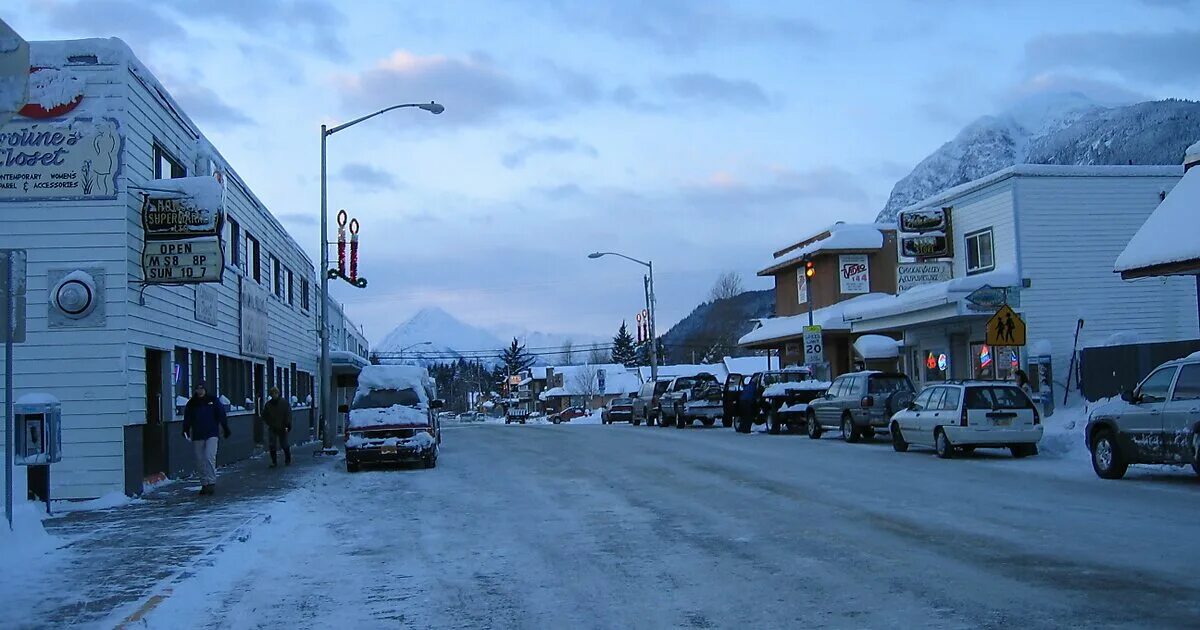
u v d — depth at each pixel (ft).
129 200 57.93
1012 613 25.04
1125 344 88.53
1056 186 105.40
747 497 49.85
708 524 41.34
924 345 121.70
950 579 29.17
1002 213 106.93
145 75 61.21
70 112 57.26
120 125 57.47
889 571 30.58
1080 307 104.58
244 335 89.25
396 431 72.74
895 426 78.48
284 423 78.95
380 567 34.42
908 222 116.47
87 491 55.77
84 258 56.85
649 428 137.08
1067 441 72.95
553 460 77.61
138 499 55.47
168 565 34.17
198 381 74.23
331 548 38.73
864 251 139.95
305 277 135.33
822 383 109.70
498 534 40.78
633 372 357.61
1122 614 24.67
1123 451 54.24
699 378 142.00
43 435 48.80
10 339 38.11
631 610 26.81
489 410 468.75
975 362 110.11
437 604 28.43
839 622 24.75
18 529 37.11
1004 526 38.65
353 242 118.42
